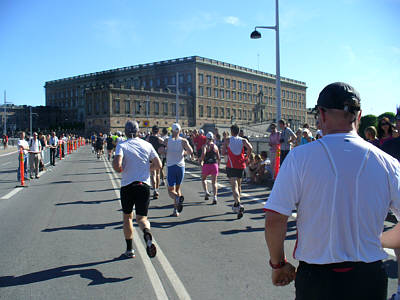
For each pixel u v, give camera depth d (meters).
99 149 28.12
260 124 91.06
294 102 131.38
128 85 110.25
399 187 1.85
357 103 1.90
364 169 1.81
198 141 18.77
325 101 1.95
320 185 1.81
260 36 16.16
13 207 8.95
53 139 21.34
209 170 9.17
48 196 10.59
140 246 5.66
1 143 62.81
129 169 4.90
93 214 8.09
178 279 4.32
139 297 3.84
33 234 6.42
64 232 6.55
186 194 10.78
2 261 5.01
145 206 4.89
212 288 4.05
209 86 100.94
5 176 16.17
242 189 11.72
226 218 7.53
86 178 15.12
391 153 4.79
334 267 1.79
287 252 5.32
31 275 4.49
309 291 1.83
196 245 5.66
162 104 93.31
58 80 129.50
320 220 1.82
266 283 4.18
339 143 1.88
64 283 4.23
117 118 85.44
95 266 4.78
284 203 1.87
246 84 112.81
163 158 12.73
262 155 13.17
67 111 125.81
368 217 1.80
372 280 1.78
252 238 6.03
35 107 120.88
